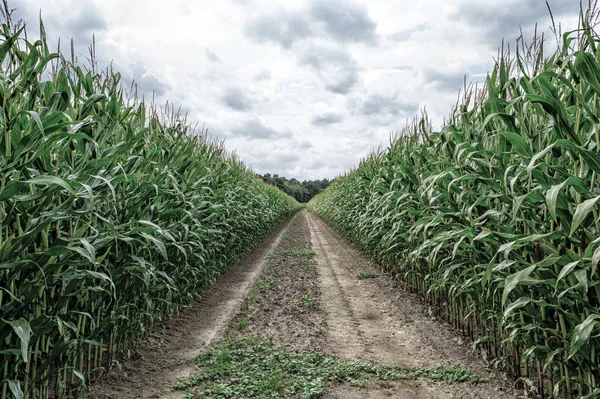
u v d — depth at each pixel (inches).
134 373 160.2
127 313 160.1
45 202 101.4
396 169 263.7
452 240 176.6
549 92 99.5
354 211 467.2
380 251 334.6
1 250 91.1
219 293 308.0
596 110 103.2
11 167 90.4
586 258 95.3
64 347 110.0
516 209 105.1
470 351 181.9
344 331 219.5
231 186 359.6
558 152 115.2
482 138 161.0
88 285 131.3
